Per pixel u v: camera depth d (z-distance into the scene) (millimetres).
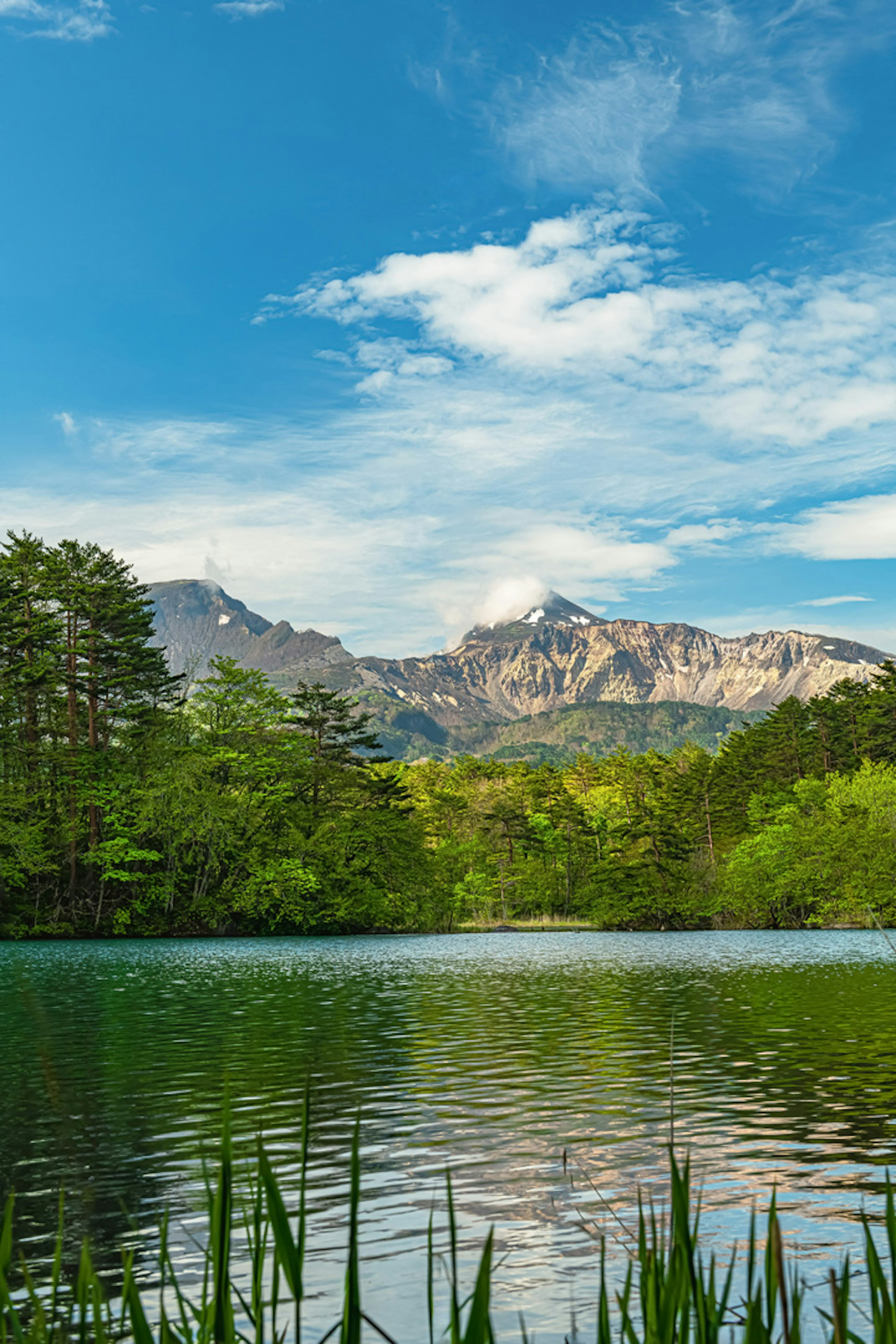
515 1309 6344
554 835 100438
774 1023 19938
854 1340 1953
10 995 26281
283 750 74125
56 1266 1977
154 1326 5910
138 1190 8961
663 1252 2107
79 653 65125
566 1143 10609
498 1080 14164
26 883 61531
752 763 110938
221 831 65250
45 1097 13016
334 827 70938
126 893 64562
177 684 71375
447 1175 1854
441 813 115000
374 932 74438
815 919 80688
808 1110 12016
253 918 67250
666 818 85000
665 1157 9984
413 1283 6855
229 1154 1968
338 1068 15141
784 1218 8086
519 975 33344
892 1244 2012
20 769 62344
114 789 63719
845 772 105188
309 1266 7234
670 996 25562
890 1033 18344
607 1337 2035
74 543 66875
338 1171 9570
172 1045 17500
